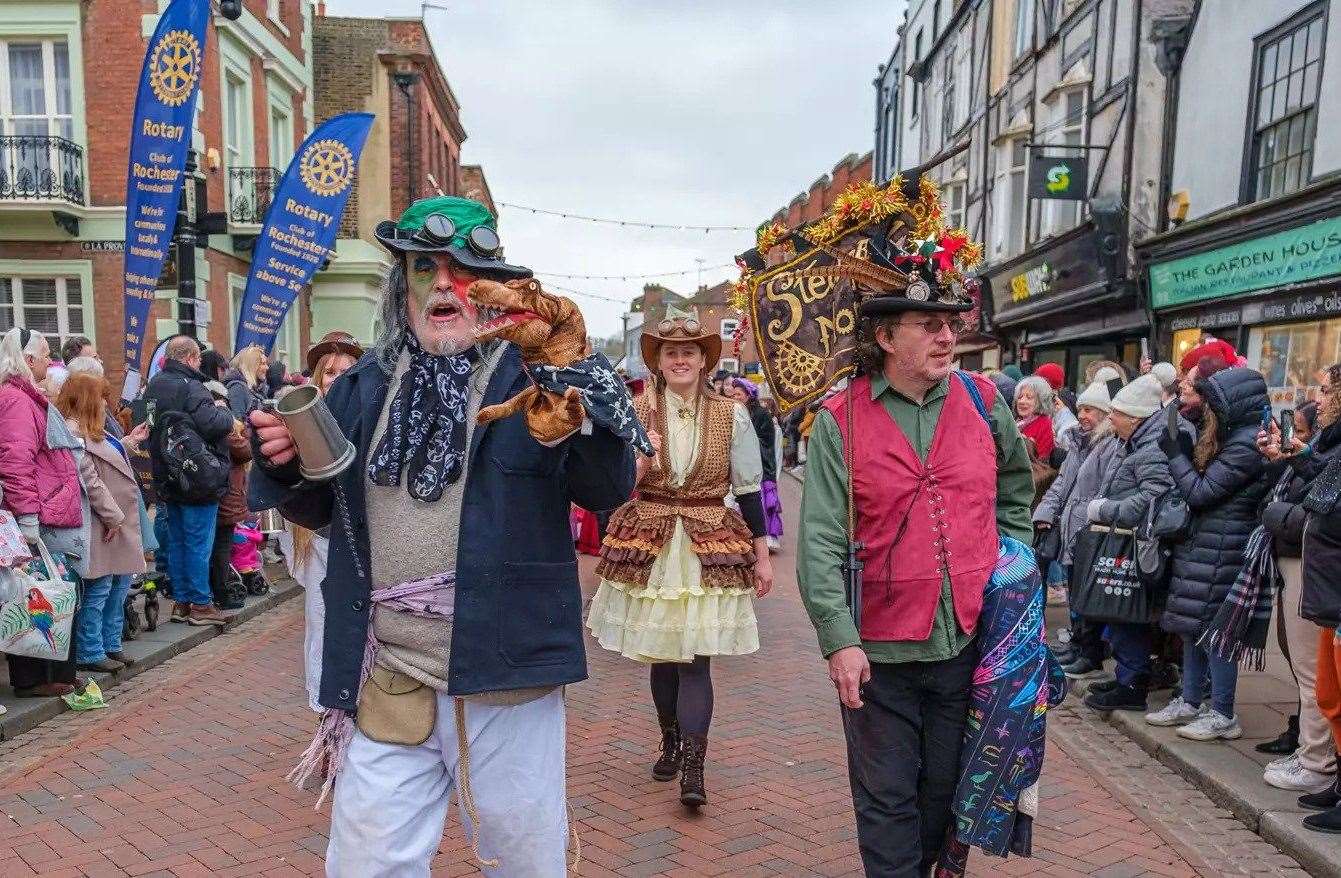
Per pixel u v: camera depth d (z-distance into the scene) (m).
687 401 4.11
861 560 2.69
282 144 18.17
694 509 4.01
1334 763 3.87
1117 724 5.05
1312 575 3.62
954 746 2.73
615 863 3.47
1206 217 10.02
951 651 2.63
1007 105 16.38
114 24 13.66
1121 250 11.65
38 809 3.88
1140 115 11.50
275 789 4.10
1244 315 9.35
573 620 2.19
